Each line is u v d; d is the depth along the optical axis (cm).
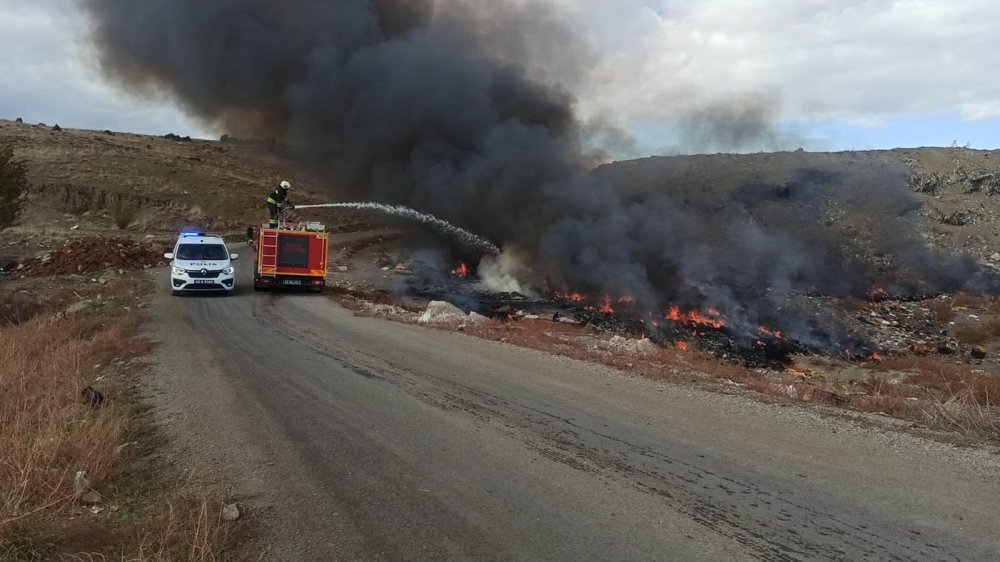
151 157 6381
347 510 457
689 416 751
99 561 376
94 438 561
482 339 1353
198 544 384
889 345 2167
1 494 443
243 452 579
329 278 2877
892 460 594
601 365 1088
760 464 577
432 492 493
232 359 1038
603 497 490
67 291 2033
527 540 412
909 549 407
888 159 5203
